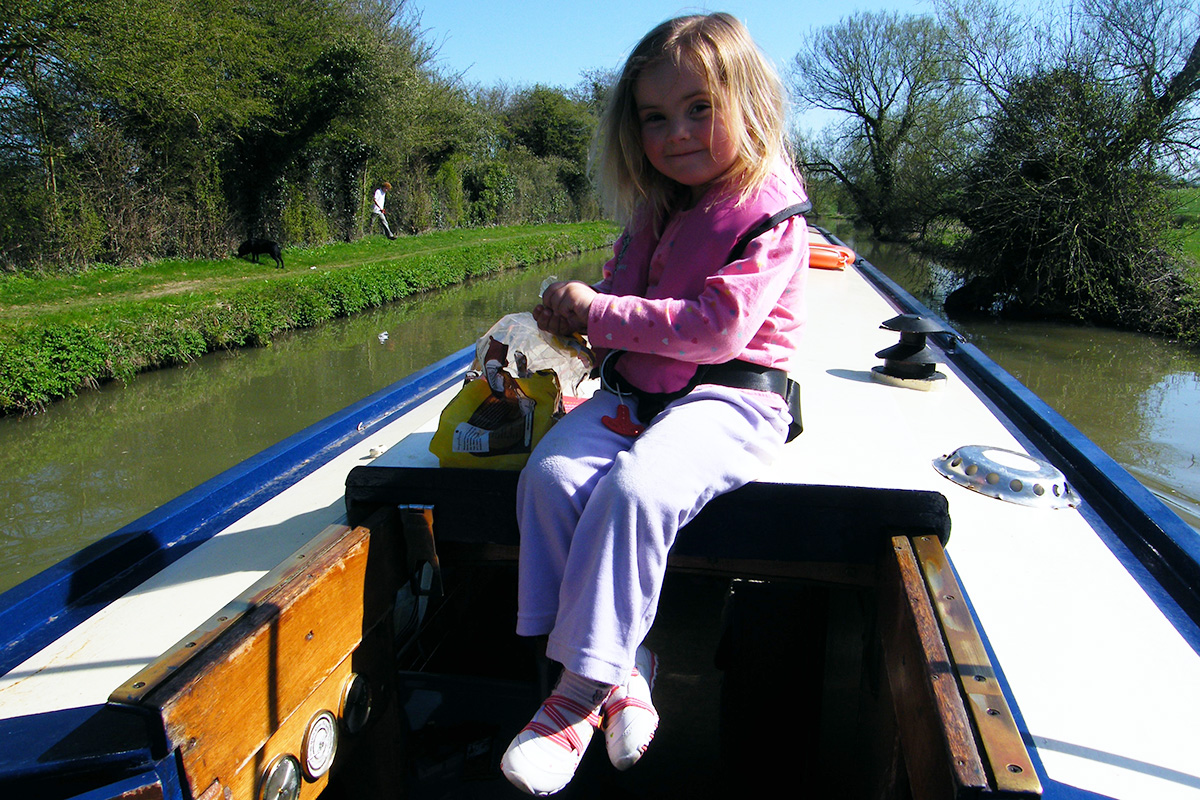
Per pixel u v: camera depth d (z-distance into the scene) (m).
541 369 1.46
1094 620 1.47
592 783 2.04
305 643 1.16
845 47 26.80
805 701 2.11
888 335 3.45
